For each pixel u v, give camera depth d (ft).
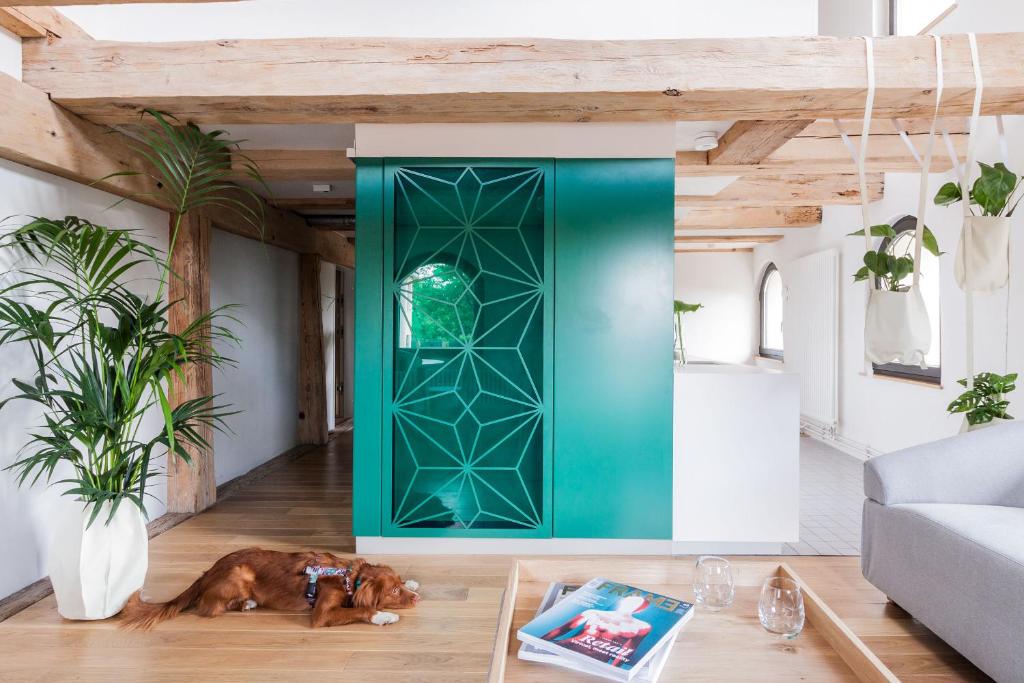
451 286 10.03
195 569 9.31
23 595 8.29
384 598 7.85
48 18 8.11
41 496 8.87
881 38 7.81
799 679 4.49
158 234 11.93
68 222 7.82
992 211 8.88
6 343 8.27
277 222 16.69
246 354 15.84
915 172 14.02
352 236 23.59
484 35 9.50
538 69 7.97
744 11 9.29
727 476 10.03
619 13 9.39
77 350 9.53
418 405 10.04
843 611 7.89
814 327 20.17
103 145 9.51
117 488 7.98
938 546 6.64
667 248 9.82
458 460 10.05
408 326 10.03
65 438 7.55
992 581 5.87
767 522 10.02
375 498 10.00
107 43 8.12
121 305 8.03
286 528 11.32
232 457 15.06
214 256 14.23
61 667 6.58
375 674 6.46
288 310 18.60
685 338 28.55
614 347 9.87
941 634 6.59
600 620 5.01
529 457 10.03
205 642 7.13
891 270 8.63
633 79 7.93
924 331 8.29
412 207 10.00
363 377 9.97
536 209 9.95
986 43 7.75
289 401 18.67
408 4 9.52
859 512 12.29
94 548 7.62
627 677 4.30
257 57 8.06
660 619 5.04
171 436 7.49
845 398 18.38
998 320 11.23
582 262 9.87
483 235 9.98
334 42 8.04
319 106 8.48
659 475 9.88
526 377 9.99
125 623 7.50
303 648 6.99
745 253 28.35
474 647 7.02
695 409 10.03
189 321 12.28
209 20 9.44
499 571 9.29
